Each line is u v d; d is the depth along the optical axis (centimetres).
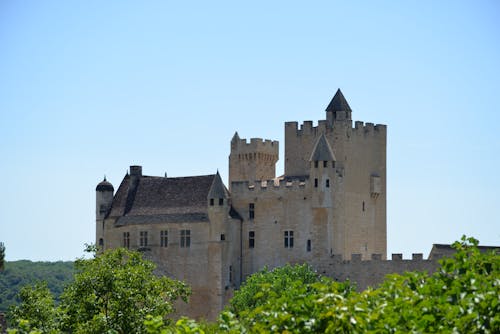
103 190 18950
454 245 7519
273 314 6488
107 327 11638
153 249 17788
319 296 6512
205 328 8812
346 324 6231
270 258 17325
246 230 17600
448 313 6316
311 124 17975
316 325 6338
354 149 17838
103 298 12350
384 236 18375
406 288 6844
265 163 18812
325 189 16950
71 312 12275
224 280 17250
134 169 18862
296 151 18112
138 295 12338
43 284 13625
